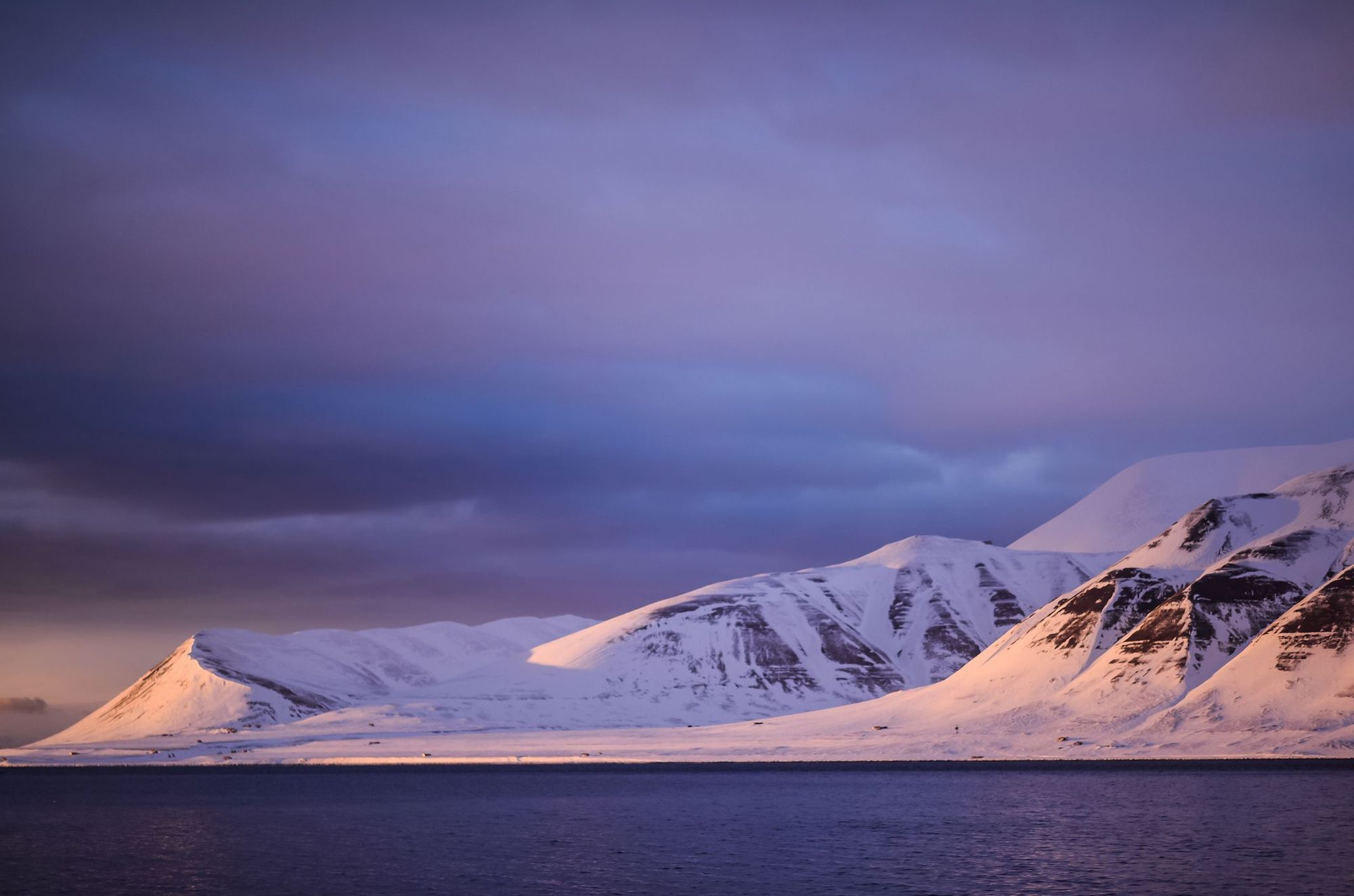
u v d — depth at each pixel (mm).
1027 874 79125
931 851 91125
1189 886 73812
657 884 78938
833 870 83062
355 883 81625
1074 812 112875
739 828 109688
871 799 134125
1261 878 76062
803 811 124000
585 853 94812
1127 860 83812
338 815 131625
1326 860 82625
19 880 84312
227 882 82875
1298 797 119875
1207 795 123188
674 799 143250
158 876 85625
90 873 87562
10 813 138125
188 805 148375
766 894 74562
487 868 87688
